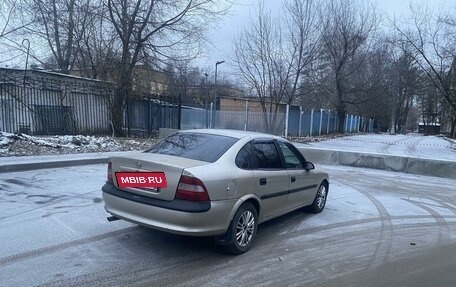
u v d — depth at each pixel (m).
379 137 37.81
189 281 3.77
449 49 19.31
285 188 5.46
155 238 4.92
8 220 5.30
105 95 19.48
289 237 5.36
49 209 5.98
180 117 21.95
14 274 3.68
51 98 17.25
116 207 4.50
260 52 25.02
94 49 20.48
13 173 8.80
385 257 4.72
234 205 4.37
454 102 20.77
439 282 4.02
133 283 3.65
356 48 31.03
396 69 31.77
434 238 5.62
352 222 6.32
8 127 15.56
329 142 24.88
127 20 19.30
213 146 4.78
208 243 4.87
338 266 4.37
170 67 20.86
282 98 26.53
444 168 12.52
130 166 4.46
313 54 25.66
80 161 10.63
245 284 3.77
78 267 3.93
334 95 34.78
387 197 8.63
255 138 5.22
